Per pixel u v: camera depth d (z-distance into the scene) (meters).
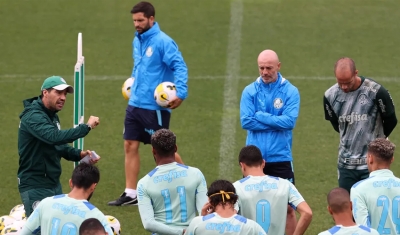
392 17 62.81
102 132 42.47
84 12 64.56
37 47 57.50
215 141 40.91
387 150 21.95
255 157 22.59
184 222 22.39
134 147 33.44
